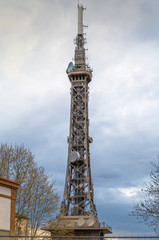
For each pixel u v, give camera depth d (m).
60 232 72.31
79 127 131.25
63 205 119.06
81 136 129.12
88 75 137.38
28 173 64.12
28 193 61.97
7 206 46.59
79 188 120.56
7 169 64.38
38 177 64.88
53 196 65.44
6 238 44.25
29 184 62.69
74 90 135.88
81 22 151.38
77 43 147.50
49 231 66.88
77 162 125.00
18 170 64.31
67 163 125.62
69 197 120.81
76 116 131.38
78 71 136.38
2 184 46.19
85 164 124.88
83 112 131.38
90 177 126.12
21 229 63.94
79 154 124.19
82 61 142.25
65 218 115.44
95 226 112.75
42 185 64.56
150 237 34.88
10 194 47.62
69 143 127.25
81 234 112.81
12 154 65.62
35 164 66.62
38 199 62.97
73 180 124.38
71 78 137.25
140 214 43.44
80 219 111.94
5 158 64.94
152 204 43.59
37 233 66.12
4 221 45.50
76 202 121.50
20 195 61.09
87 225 111.31
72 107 132.62
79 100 133.38
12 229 46.56
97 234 111.88
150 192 44.50
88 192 119.94
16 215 60.38
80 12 152.75
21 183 62.53
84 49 145.75
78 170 123.38
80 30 149.38
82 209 117.69
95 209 122.62
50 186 65.69
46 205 63.62
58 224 69.75
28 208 61.16
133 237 35.22
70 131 128.88
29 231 60.47
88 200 119.19
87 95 136.50
